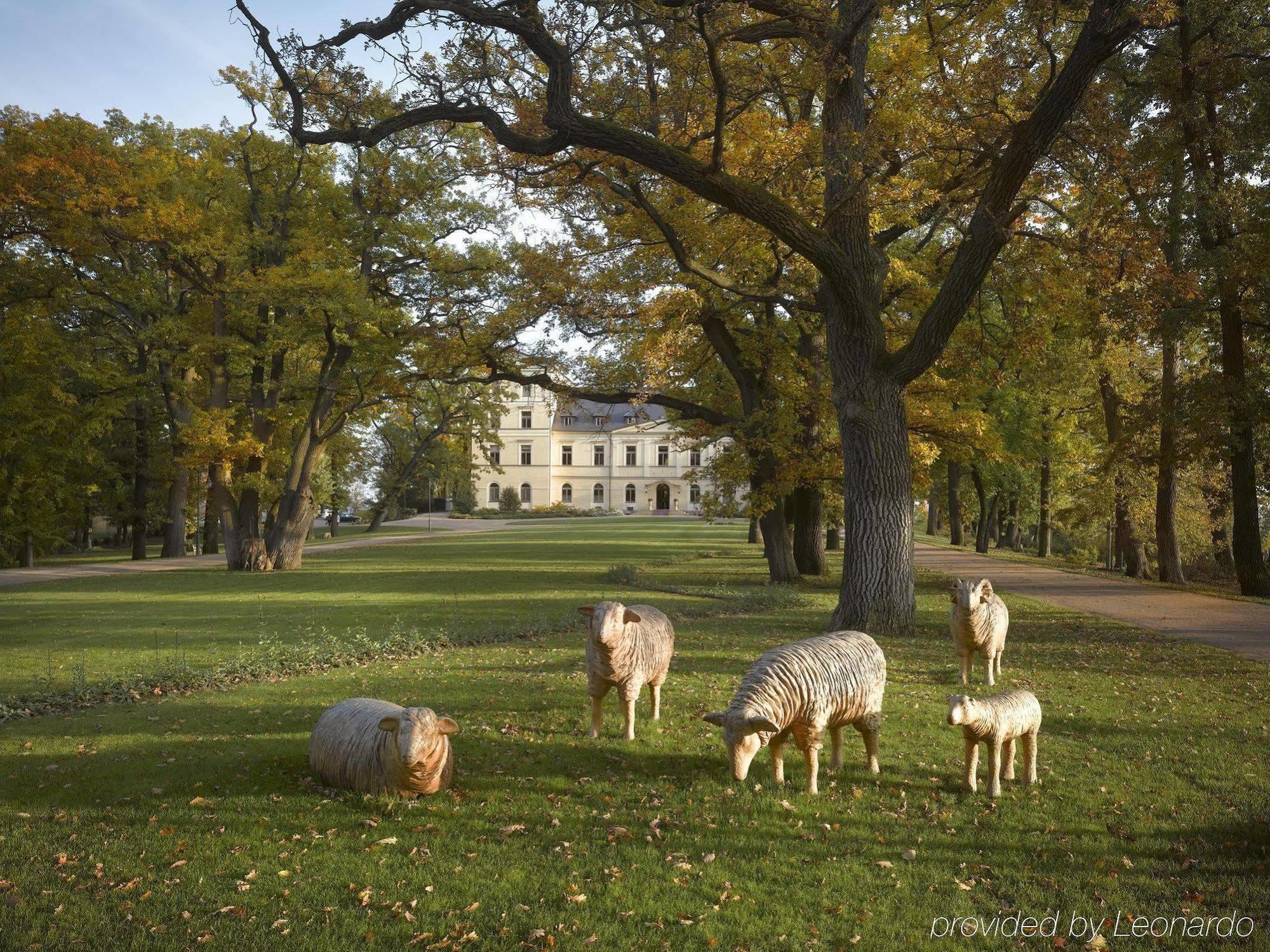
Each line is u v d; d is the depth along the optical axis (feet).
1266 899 16.12
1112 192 50.60
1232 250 66.69
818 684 21.15
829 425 91.35
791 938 14.87
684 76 47.65
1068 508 132.26
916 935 14.97
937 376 79.41
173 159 99.09
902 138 51.21
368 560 123.13
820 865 17.67
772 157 51.88
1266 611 62.34
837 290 47.34
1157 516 92.53
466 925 15.35
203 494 146.41
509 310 83.20
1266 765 24.16
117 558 148.46
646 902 16.14
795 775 23.21
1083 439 126.72
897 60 52.85
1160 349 100.37
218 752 25.81
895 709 30.30
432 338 95.86
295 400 115.03
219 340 100.83
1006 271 59.82
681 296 64.23
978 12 48.19
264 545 106.93
